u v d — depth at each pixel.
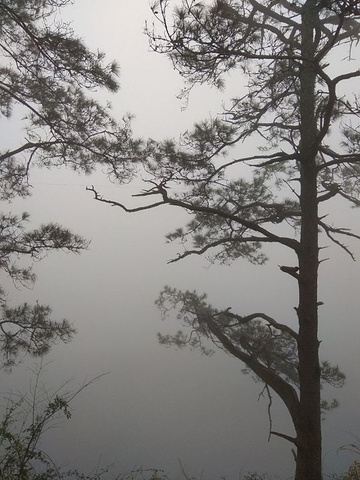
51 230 9.43
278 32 9.67
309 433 9.41
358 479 5.52
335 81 8.37
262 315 10.38
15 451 5.35
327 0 7.25
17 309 9.59
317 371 9.66
